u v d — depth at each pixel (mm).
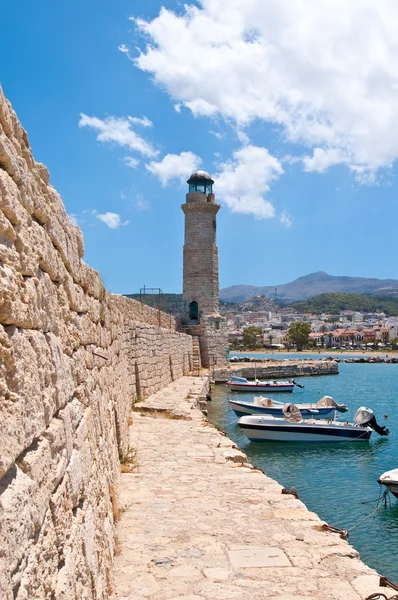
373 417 28266
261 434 26328
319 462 23000
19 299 3145
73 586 3877
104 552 6191
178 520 8859
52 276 4531
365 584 6590
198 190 58094
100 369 8039
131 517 8977
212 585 6520
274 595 6281
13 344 2971
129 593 6289
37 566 3008
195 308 57094
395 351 169625
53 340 4207
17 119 3605
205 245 56594
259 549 7656
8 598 2426
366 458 23688
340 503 17172
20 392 3018
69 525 4133
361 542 14031
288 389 50719
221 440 16000
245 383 49156
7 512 2500
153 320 34500
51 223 4484
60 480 3967
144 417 20500
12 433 2758
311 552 7582
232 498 10172
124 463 12430
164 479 11531
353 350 175875
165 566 7047
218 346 58406
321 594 6328
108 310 10172
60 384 4285
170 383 36781
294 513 9289
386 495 17547
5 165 3170
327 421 28359
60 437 4008
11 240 3168
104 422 8039
